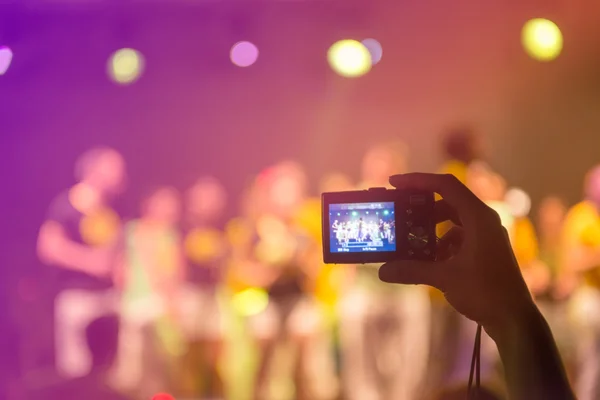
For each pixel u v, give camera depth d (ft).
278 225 16.03
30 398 16.16
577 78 23.85
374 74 24.85
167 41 24.30
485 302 2.60
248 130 25.48
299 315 16.05
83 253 16.67
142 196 25.26
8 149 24.41
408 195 3.72
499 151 24.45
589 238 14.79
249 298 16.08
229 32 24.00
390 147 16.40
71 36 23.59
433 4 24.03
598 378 14.42
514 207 16.31
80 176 24.59
